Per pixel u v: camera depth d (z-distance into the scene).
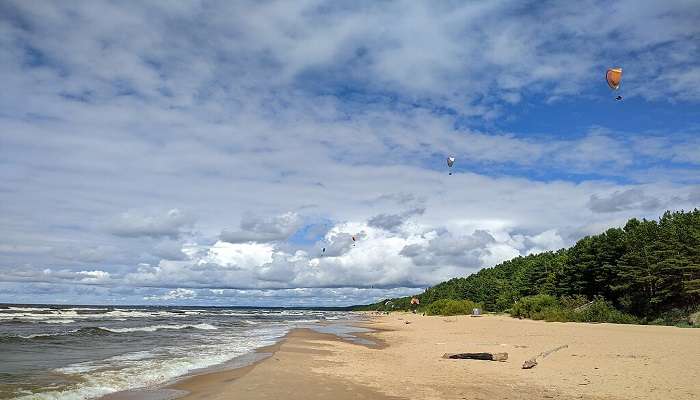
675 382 14.26
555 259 86.00
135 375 16.75
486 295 106.12
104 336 34.16
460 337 35.06
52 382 15.05
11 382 14.88
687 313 45.62
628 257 55.78
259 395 12.60
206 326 53.59
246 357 22.80
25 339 29.25
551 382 15.02
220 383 15.28
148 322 58.84
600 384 14.40
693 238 49.84
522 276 94.62
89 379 15.72
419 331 46.34
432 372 17.34
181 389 14.30
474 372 17.31
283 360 20.25
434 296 141.00
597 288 65.50
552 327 40.62
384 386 14.39
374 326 60.25
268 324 64.94
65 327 44.16
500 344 27.64
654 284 51.16
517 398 12.70
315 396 12.66
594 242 66.69
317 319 92.56
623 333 31.84
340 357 22.42
